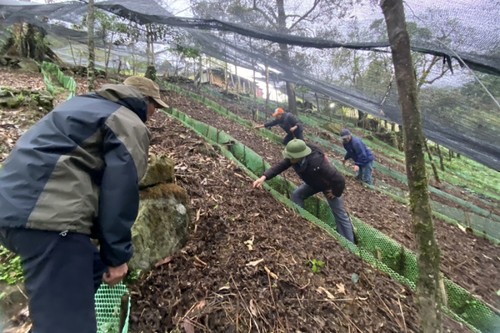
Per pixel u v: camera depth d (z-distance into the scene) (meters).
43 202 1.20
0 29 11.42
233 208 3.35
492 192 11.54
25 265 1.26
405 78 1.53
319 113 17.27
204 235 2.77
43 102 4.93
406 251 3.75
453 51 3.11
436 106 4.30
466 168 15.10
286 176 5.68
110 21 10.02
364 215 5.29
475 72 3.53
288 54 5.66
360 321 2.41
